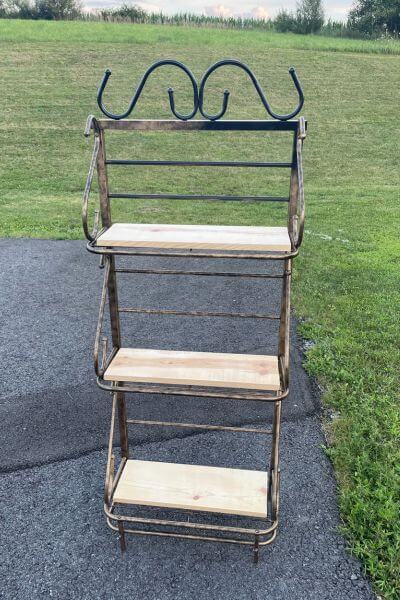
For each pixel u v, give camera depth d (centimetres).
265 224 848
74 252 702
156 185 1146
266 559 248
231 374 231
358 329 463
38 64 2066
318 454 315
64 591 234
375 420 336
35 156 1320
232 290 571
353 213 923
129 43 2419
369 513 262
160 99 1739
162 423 276
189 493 249
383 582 231
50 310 523
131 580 239
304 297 540
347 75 2138
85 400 372
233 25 3391
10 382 394
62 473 304
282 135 1566
